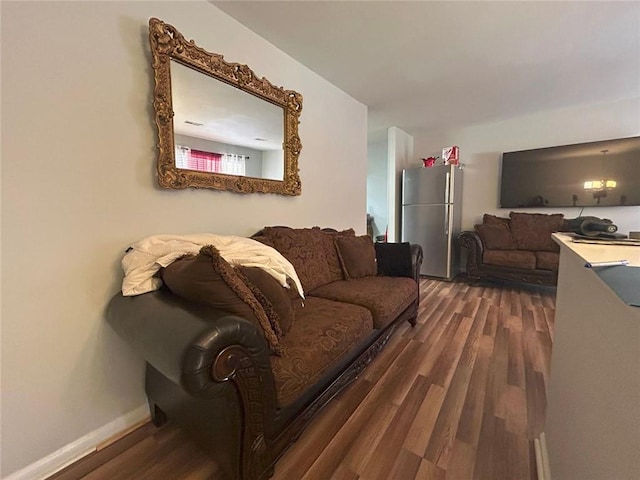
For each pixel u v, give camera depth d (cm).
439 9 173
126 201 135
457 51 219
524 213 385
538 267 337
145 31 138
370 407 147
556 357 116
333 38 202
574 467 80
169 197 152
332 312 159
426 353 202
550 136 371
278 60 214
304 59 229
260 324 107
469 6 170
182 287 107
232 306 103
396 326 210
